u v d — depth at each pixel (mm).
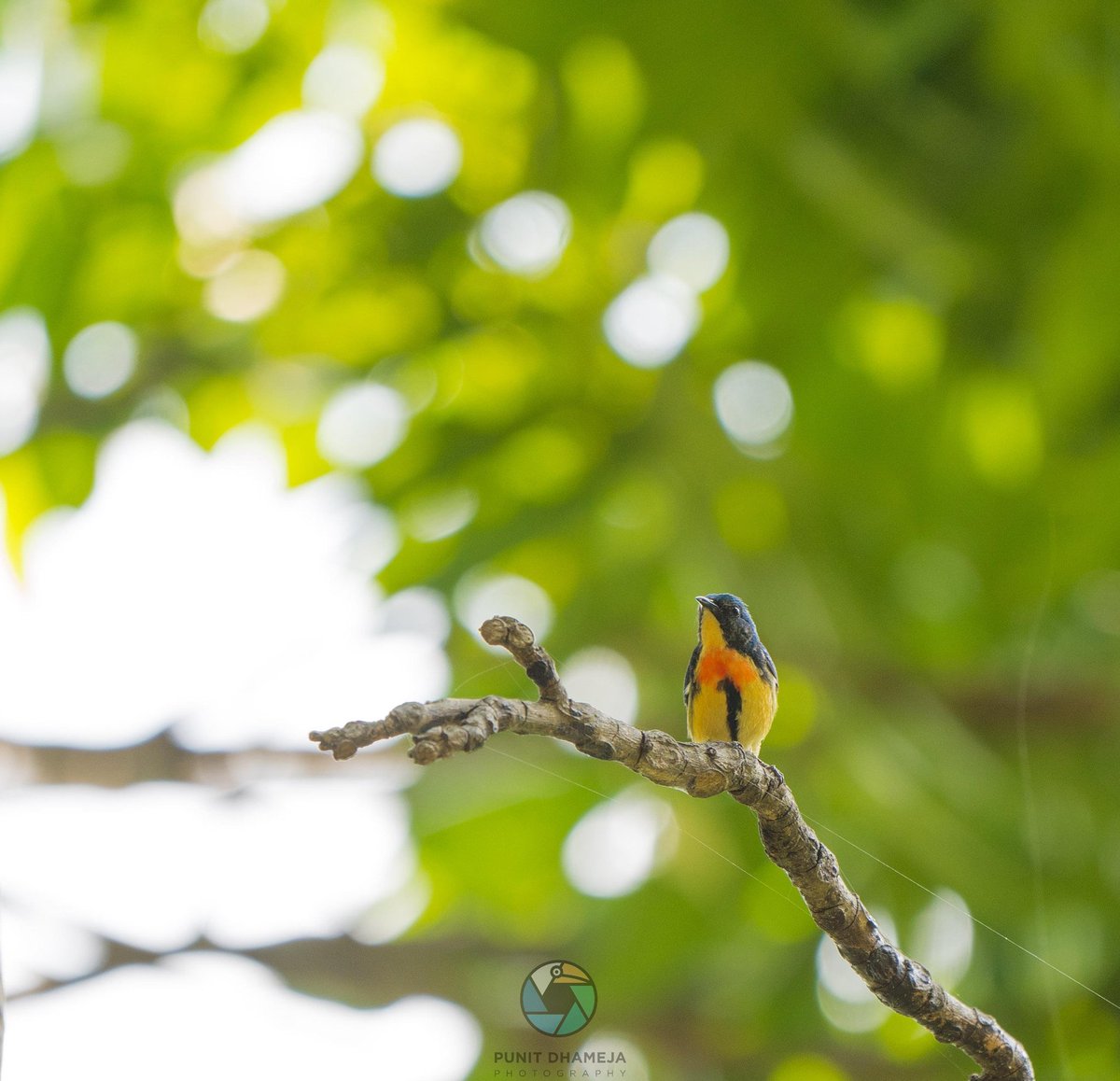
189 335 12828
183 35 11648
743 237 10953
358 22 11945
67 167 11781
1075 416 10516
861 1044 12852
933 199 10555
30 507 12109
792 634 12555
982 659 12531
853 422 11781
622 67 10359
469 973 12602
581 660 12938
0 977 4000
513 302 12945
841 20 9469
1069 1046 10859
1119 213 9453
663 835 13242
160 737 9758
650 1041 12828
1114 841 11633
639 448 13070
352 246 12891
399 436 13055
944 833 11727
